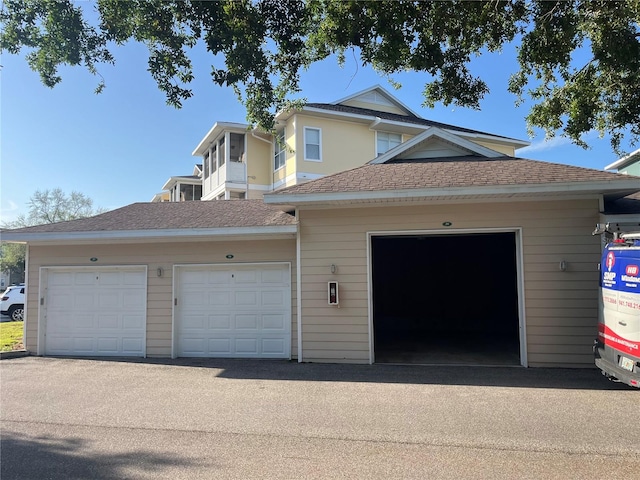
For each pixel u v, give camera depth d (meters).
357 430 5.03
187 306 10.02
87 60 6.36
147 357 9.82
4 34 5.96
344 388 6.91
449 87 6.97
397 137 20.56
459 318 15.28
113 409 5.88
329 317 9.06
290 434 4.92
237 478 3.87
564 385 6.98
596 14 5.91
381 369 8.33
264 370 8.30
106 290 10.25
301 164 18.31
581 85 8.02
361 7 5.80
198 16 6.01
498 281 14.90
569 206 8.47
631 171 18.31
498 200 8.59
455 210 8.83
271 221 9.73
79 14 6.06
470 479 3.82
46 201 46.31
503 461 4.18
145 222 10.39
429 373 7.95
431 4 6.05
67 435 4.93
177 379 7.61
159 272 10.05
